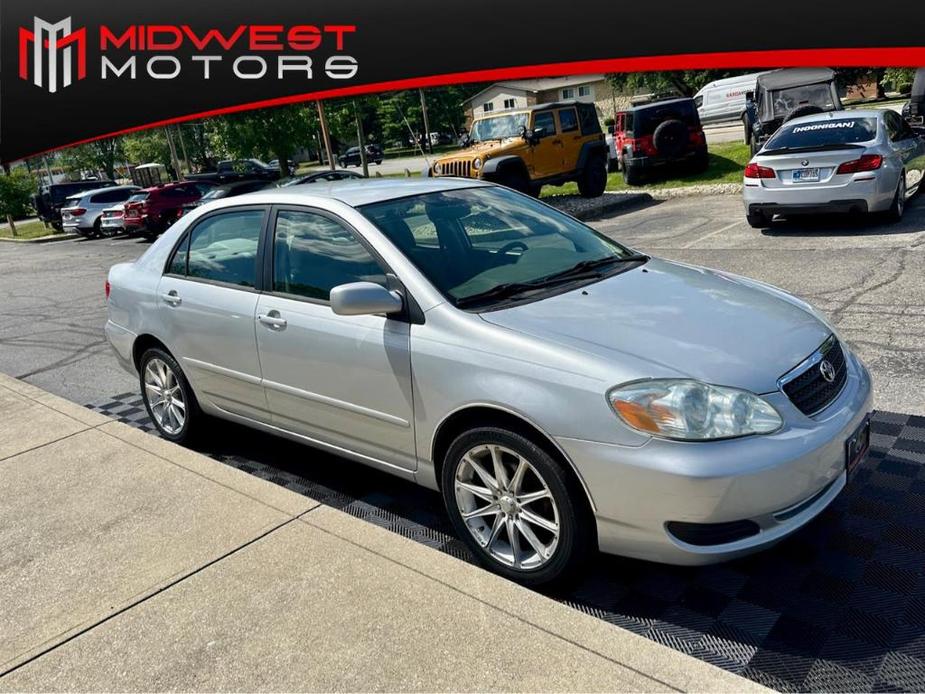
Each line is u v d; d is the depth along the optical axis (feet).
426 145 201.05
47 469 13.82
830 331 10.71
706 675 7.50
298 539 10.59
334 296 10.11
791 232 31.94
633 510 8.61
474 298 10.51
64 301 37.60
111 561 10.50
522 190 47.21
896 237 28.17
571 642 8.11
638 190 53.72
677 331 9.62
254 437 15.79
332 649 8.32
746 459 8.30
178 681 8.07
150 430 17.19
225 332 13.10
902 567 9.50
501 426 9.53
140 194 66.03
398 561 9.84
